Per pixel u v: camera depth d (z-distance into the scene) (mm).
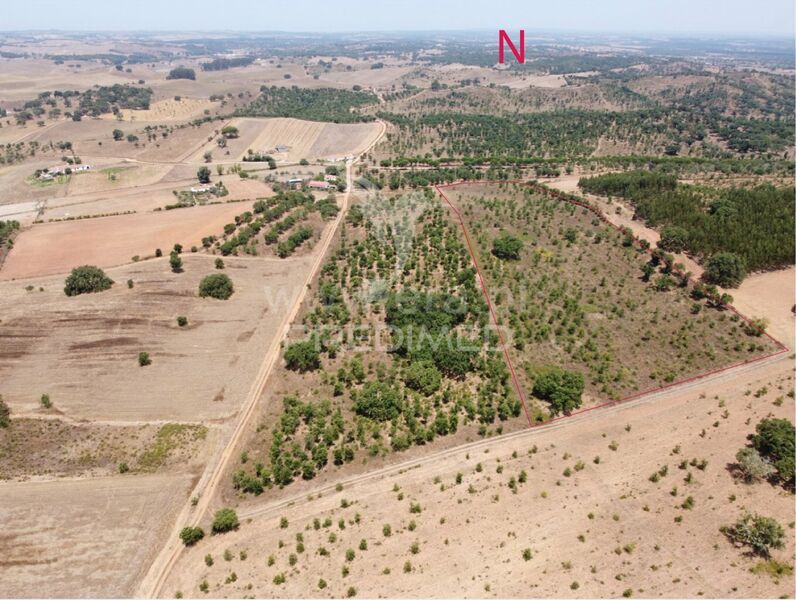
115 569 60594
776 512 62156
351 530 62531
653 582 53719
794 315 104312
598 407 83000
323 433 78438
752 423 77438
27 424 82312
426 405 82938
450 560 57219
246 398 88000
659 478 67812
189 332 104375
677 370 90250
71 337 101188
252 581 57000
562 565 55969
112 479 73500
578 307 104812
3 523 66312
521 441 76500
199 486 72312
